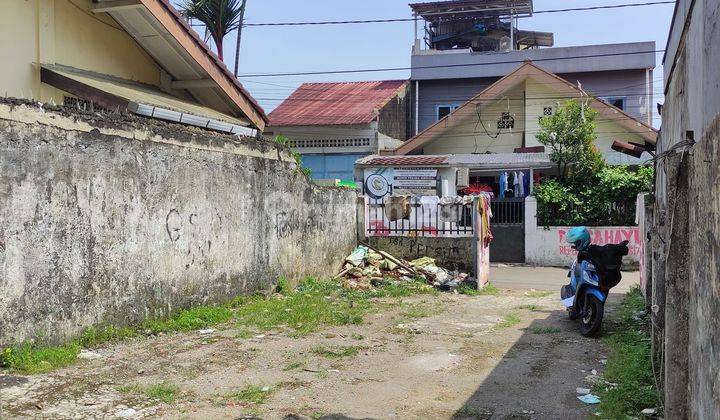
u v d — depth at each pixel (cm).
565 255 1781
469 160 2050
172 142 785
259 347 669
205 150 854
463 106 2364
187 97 1161
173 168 787
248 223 965
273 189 1041
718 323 271
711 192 299
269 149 1029
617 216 1766
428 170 2031
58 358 570
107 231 675
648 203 993
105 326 671
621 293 1227
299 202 1138
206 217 857
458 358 646
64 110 613
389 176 2055
